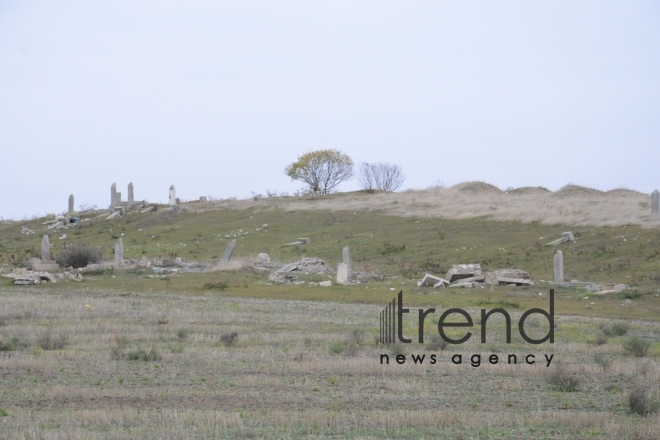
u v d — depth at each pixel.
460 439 40.03
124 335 75.31
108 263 157.88
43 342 68.12
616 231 170.25
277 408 46.59
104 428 40.31
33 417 42.62
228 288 131.25
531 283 131.00
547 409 48.06
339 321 92.62
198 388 51.97
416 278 143.12
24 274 136.88
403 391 52.22
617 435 41.00
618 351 72.19
